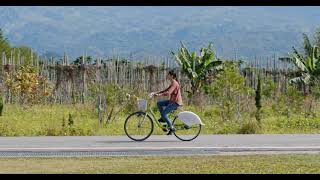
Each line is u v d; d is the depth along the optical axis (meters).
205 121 37.72
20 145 27.22
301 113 43.19
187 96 50.97
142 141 28.78
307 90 56.25
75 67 52.38
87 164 21.72
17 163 22.03
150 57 53.94
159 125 29.39
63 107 48.62
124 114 42.03
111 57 53.62
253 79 56.25
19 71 50.88
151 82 52.62
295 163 21.67
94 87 44.53
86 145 27.16
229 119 38.38
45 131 32.28
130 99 42.59
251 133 32.78
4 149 25.67
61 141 28.83
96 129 33.50
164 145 27.02
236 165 21.31
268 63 57.50
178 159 22.78
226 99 40.62
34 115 42.41
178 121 29.41
